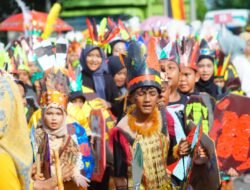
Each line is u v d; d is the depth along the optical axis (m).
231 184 13.81
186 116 17.05
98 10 51.47
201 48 24.25
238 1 100.19
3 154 12.01
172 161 16.23
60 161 16.70
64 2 49.31
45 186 13.89
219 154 18.30
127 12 51.91
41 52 20.36
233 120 18.33
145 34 26.08
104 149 17.30
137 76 15.77
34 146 15.62
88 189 19.33
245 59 27.52
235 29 49.09
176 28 26.75
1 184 11.96
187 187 16.25
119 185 15.80
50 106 16.78
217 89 24.52
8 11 41.41
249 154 18.22
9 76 12.38
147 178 15.78
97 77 23.59
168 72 18.88
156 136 15.88
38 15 33.41
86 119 19.39
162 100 17.17
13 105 12.16
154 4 53.16
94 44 24.73
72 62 27.70
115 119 19.98
